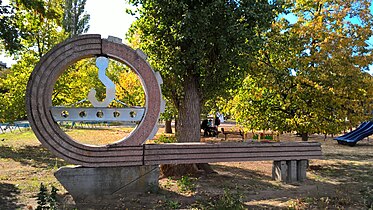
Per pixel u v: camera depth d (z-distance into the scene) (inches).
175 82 372.5
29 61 616.4
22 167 408.8
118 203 255.3
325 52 406.0
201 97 386.0
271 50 417.1
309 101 419.2
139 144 284.7
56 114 267.0
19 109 580.7
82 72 691.4
